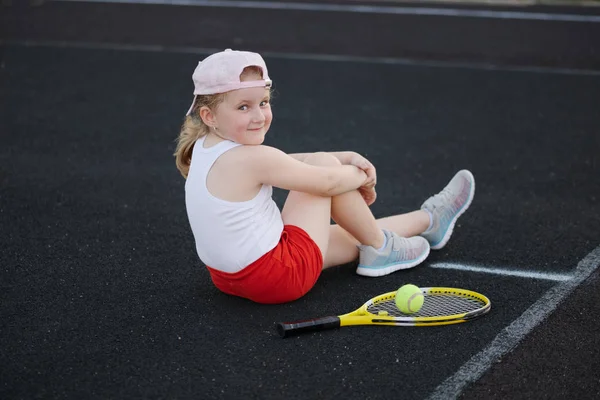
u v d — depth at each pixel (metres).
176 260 6.40
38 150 9.33
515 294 5.75
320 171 5.41
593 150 9.30
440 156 9.14
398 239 6.04
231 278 5.44
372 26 16.09
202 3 18.31
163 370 4.80
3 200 7.76
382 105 11.16
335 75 12.69
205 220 5.31
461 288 5.85
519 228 7.04
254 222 5.29
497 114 10.73
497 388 4.59
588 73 12.73
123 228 7.08
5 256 6.46
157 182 8.32
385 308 5.44
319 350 5.00
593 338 5.13
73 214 7.41
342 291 5.80
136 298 5.73
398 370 4.77
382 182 8.33
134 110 10.94
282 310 5.53
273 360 4.89
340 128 10.16
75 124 10.32
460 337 5.14
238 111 5.17
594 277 6.03
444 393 4.54
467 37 15.17
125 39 15.01
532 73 12.77
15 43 14.66
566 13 17.44
